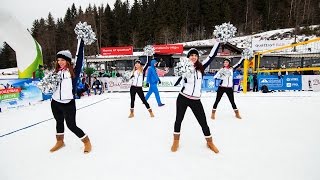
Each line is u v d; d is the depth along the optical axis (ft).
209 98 33.32
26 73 35.17
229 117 19.30
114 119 19.25
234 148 11.59
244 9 193.57
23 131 15.85
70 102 11.14
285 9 174.81
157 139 13.33
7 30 31.91
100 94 43.65
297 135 13.61
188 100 11.18
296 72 53.57
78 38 11.55
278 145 11.90
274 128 15.33
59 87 11.00
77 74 11.42
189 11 195.31
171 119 18.88
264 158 10.22
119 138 13.66
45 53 176.14
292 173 8.72
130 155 10.89
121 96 38.47
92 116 20.76
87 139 11.43
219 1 200.13
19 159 10.69
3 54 195.11
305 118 18.31
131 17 205.67
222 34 11.39
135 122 17.95
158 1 204.54
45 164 10.07
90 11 193.26
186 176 8.67
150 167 9.52
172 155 10.78
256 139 12.98
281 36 131.75
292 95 36.24
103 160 10.37
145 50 23.99
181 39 171.83
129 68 67.10
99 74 57.36
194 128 15.61
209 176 8.63
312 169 9.03
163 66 63.10
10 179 8.72
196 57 11.19
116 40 199.82
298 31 131.85
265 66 63.31
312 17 149.28
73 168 9.59
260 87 44.86
